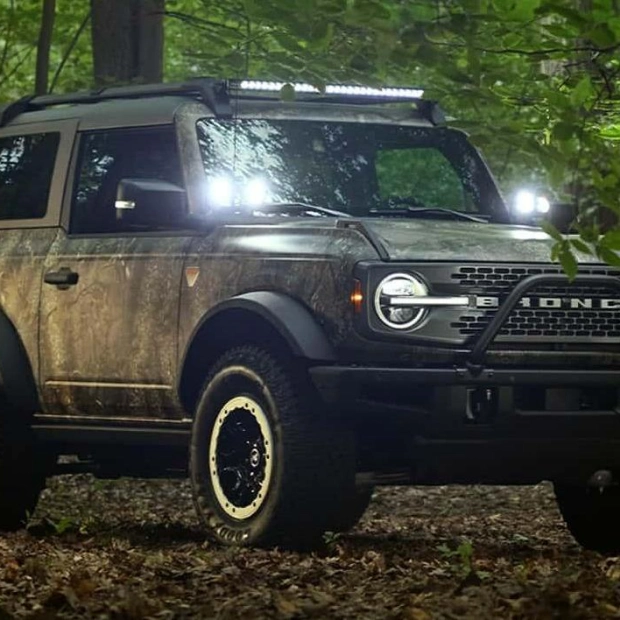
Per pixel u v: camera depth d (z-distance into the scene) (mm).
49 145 11789
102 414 11172
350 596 7902
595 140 8055
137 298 10758
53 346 11367
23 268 11586
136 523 12391
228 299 10039
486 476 9938
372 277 9492
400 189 11141
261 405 9812
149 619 7312
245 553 9586
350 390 9453
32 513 11961
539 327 9703
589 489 10867
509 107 8656
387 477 9953
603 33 7730
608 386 9750
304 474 9633
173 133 10891
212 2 16594
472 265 9594
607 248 7973
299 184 10828
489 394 9578
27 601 8023
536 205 11328
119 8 17156
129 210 10406
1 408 11656
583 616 7145
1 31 21641
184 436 10719
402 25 7766
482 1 7824
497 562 9492
